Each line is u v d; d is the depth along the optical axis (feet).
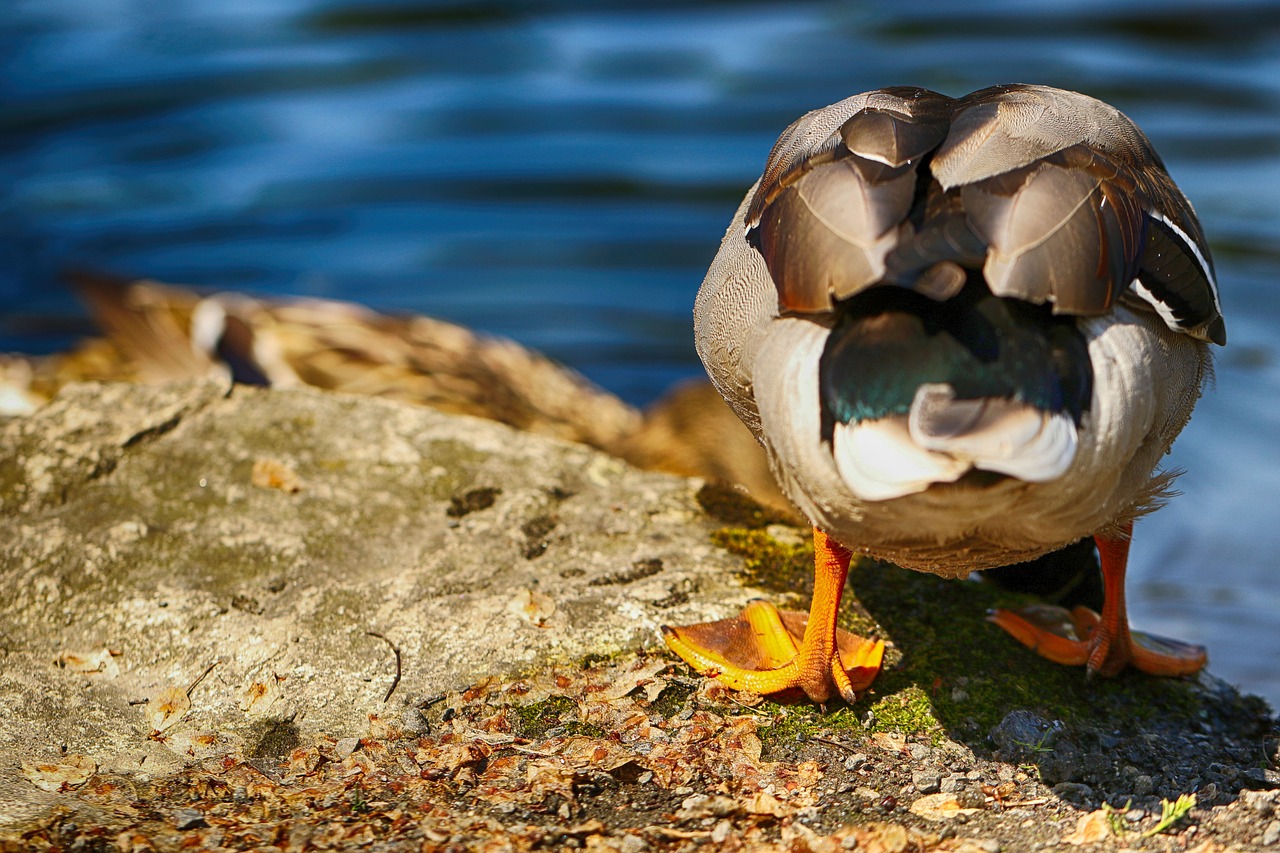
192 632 26.20
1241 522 44.01
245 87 81.66
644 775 22.31
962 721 24.48
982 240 18.30
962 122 20.65
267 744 23.93
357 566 28.07
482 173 70.13
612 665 25.46
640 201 67.15
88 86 82.48
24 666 25.53
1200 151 67.82
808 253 18.89
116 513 29.27
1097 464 18.89
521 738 23.40
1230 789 22.74
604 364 57.82
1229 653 35.91
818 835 20.75
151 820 20.97
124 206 68.64
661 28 89.56
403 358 51.21
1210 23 83.66
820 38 85.81
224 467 30.81
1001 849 20.30
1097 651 26.12
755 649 25.79
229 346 50.90
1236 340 53.93
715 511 31.01
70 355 56.13
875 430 17.93
